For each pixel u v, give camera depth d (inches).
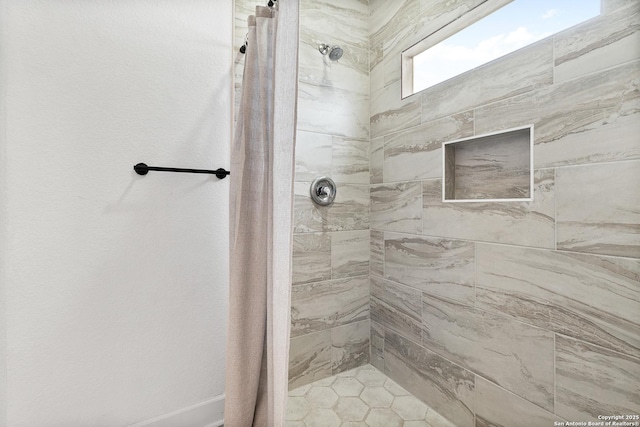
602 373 38.6
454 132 56.8
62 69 44.9
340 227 73.6
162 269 52.9
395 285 70.5
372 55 76.7
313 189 68.8
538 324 45.0
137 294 51.0
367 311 77.7
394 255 70.7
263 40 46.6
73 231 46.2
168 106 52.9
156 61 51.8
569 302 41.7
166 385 53.7
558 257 42.7
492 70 50.5
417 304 64.8
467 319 54.9
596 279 39.1
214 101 56.9
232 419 48.2
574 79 40.7
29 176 43.3
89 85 46.8
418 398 64.5
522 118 46.4
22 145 42.7
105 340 48.8
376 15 75.4
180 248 54.3
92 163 47.2
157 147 52.1
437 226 60.4
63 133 45.2
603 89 38.1
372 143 76.7
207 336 57.0
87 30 46.6
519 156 49.9
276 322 43.1
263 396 51.1
